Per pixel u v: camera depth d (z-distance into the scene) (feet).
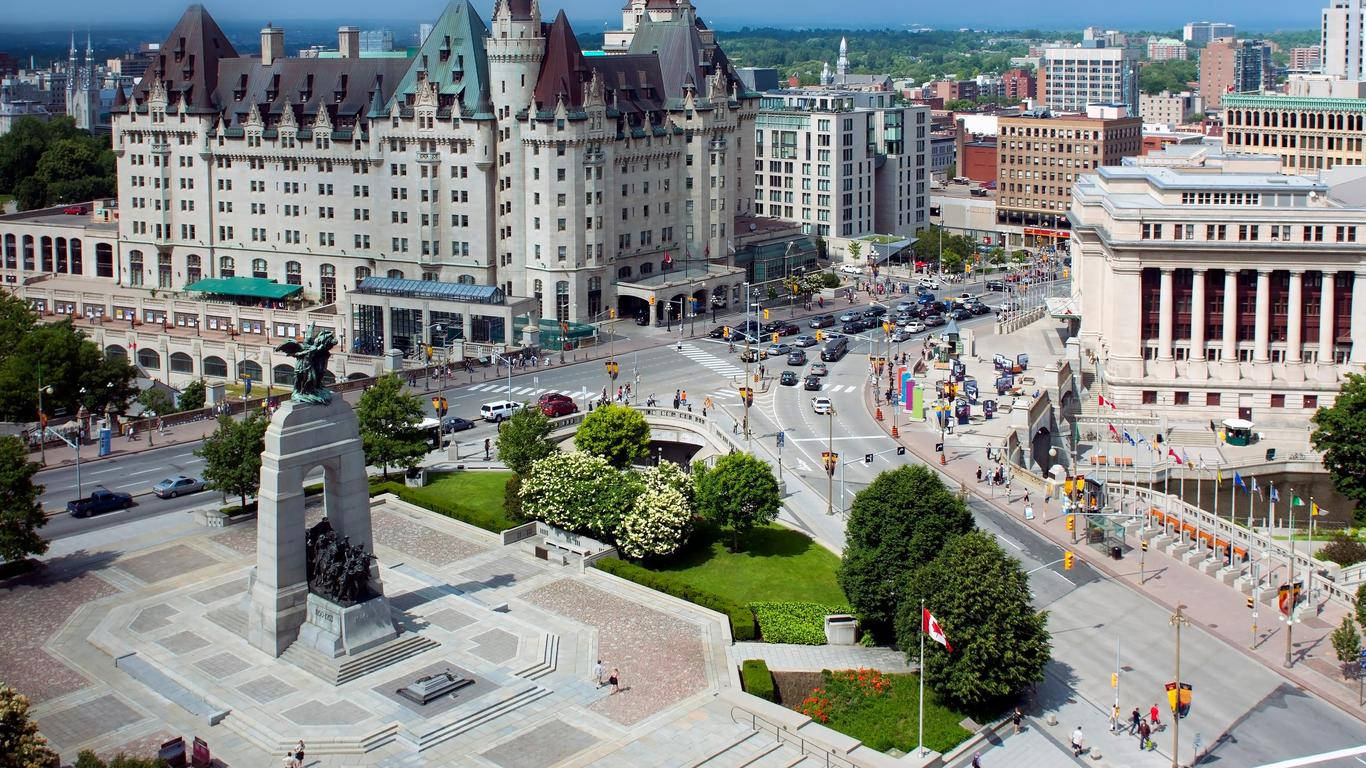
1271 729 383.24
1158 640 433.89
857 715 381.60
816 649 420.77
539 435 562.25
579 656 410.52
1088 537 510.17
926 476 433.07
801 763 356.18
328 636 396.98
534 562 484.74
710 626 431.02
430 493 558.15
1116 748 372.38
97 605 443.32
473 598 449.89
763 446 627.87
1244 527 551.59
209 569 474.49
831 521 531.50
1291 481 650.02
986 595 377.91
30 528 465.06
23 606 443.32
